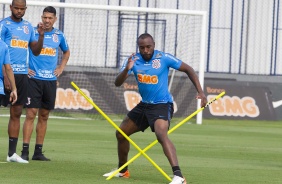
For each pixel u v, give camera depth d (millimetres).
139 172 19250
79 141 29328
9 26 20391
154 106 17391
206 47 55719
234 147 29062
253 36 56781
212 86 49281
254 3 56750
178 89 47094
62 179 17172
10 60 20297
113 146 27641
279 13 57000
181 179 16547
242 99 49625
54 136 31297
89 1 53719
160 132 17016
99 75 47125
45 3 42719
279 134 38156
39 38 20406
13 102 19250
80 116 45844
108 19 52188
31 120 21188
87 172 18797
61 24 50906
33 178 17156
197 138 33219
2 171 18297
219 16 56156
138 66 17484
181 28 53594
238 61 56500
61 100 45750
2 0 42219
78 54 51562
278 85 50875
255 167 21594
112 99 46781
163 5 54906
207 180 18031
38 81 21406
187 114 46938
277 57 56969
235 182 17781
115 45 52094
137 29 52688
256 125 45094
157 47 53719
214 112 48906
